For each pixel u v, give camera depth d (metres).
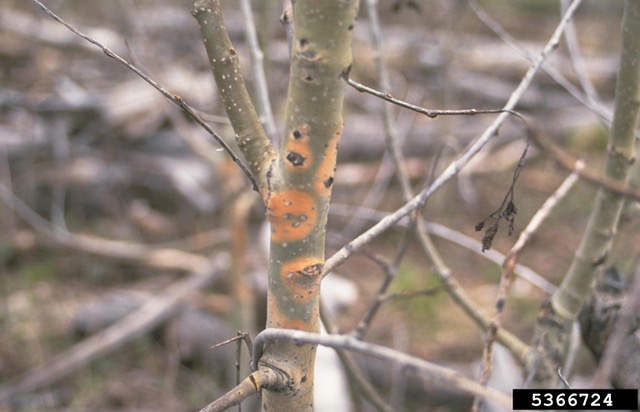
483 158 5.50
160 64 4.44
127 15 4.31
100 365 3.67
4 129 4.86
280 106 3.16
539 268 4.53
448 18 5.25
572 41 2.26
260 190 1.18
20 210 4.32
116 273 4.35
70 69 5.43
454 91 5.38
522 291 4.30
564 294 1.81
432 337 3.95
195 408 3.45
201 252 4.47
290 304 1.20
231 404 1.15
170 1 5.16
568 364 1.99
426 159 5.26
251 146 1.17
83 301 4.06
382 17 6.80
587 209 5.14
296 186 1.13
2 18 5.61
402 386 3.38
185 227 4.72
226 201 3.12
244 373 3.07
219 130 3.16
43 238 4.45
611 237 1.73
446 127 4.81
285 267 1.18
